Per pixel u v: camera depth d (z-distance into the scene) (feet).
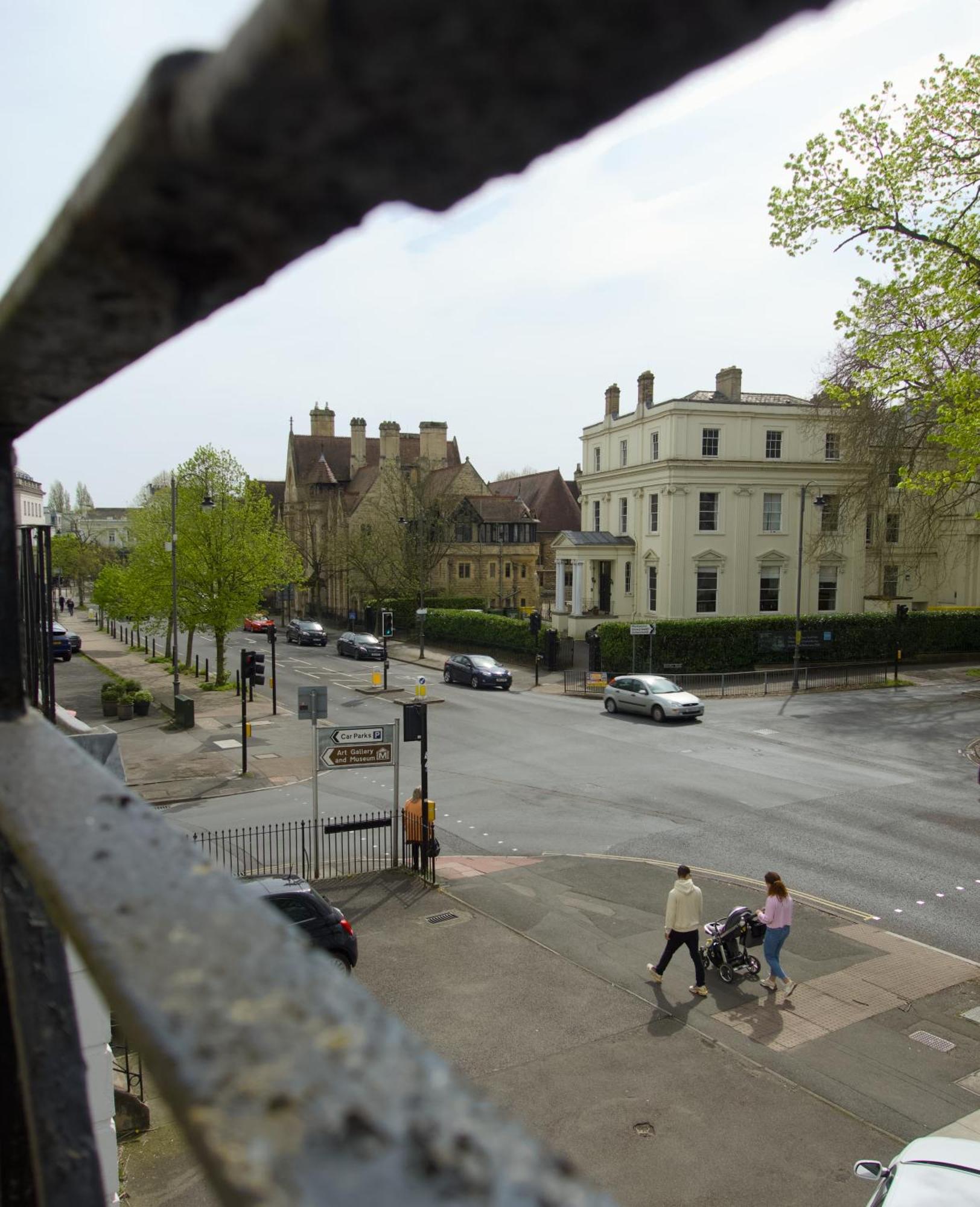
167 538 128.67
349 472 274.36
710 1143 27.02
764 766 75.66
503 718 101.81
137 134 1.62
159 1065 1.55
